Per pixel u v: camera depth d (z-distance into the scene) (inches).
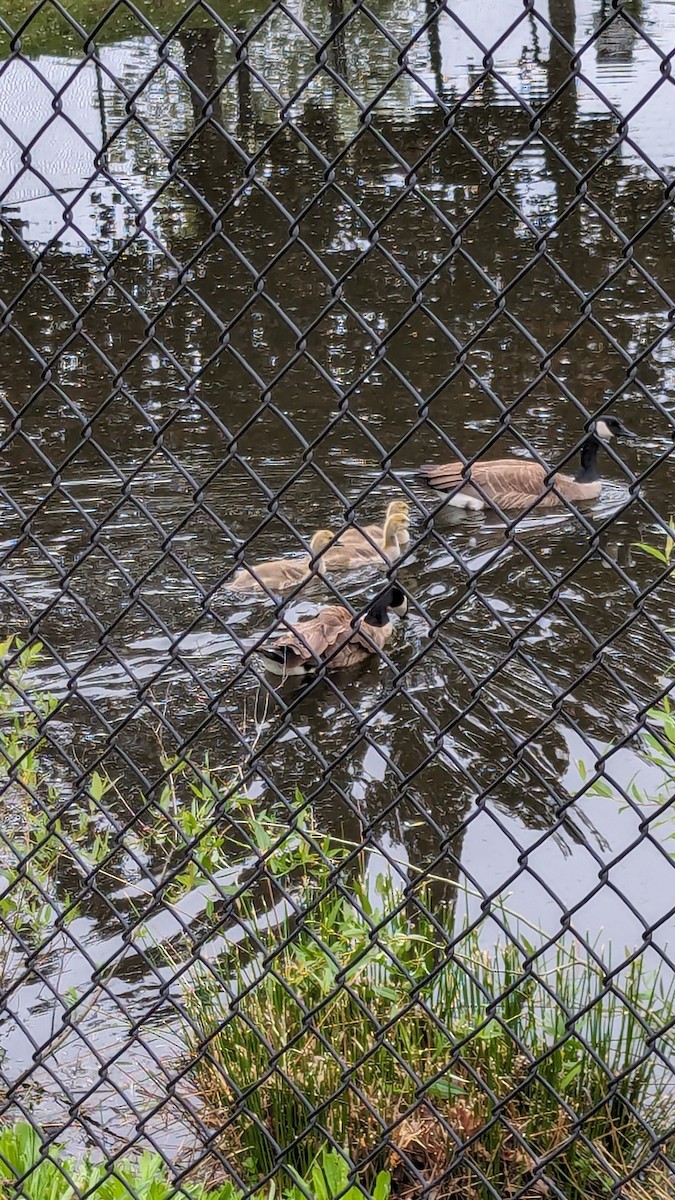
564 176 629.3
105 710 269.7
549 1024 155.5
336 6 796.6
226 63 815.7
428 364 443.5
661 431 393.7
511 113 722.8
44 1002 191.2
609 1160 136.3
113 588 317.7
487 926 201.5
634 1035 156.8
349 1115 143.6
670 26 823.1
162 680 281.6
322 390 427.8
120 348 471.8
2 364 465.1
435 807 238.1
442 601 316.2
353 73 808.9
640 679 274.1
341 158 88.0
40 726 121.2
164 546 108.3
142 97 740.7
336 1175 128.5
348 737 263.1
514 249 544.7
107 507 357.1
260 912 207.8
